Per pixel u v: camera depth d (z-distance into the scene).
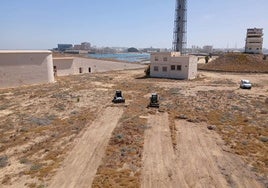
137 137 24.38
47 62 57.72
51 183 16.55
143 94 45.78
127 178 16.95
